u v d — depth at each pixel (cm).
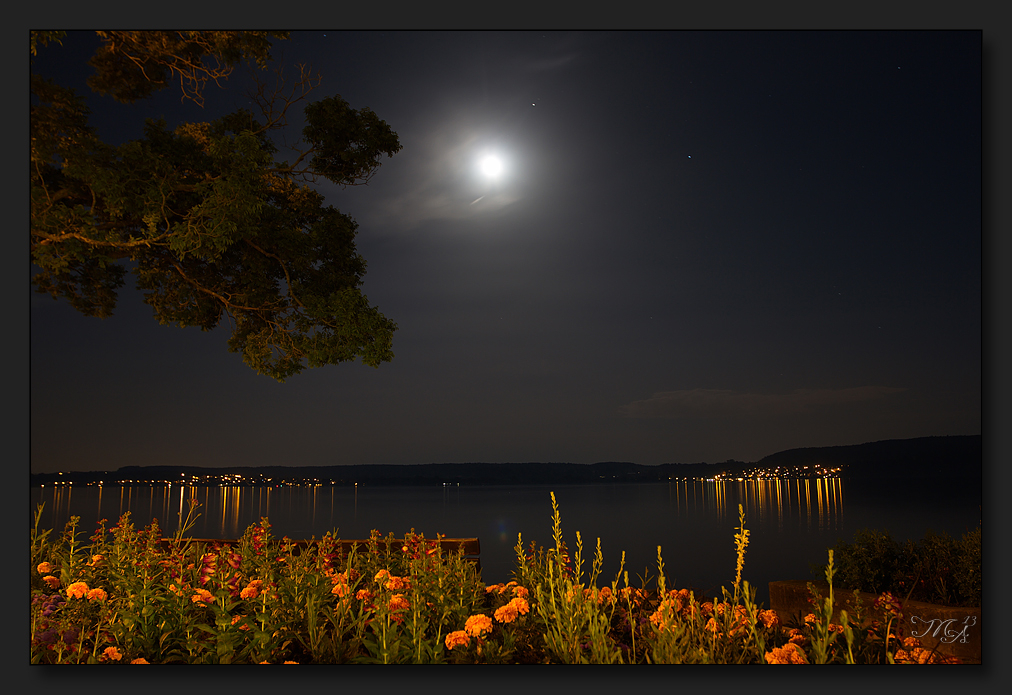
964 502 1337
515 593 337
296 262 550
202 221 433
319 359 513
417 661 278
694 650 282
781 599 401
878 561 378
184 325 551
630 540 1620
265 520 422
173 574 327
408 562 393
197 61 475
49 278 502
